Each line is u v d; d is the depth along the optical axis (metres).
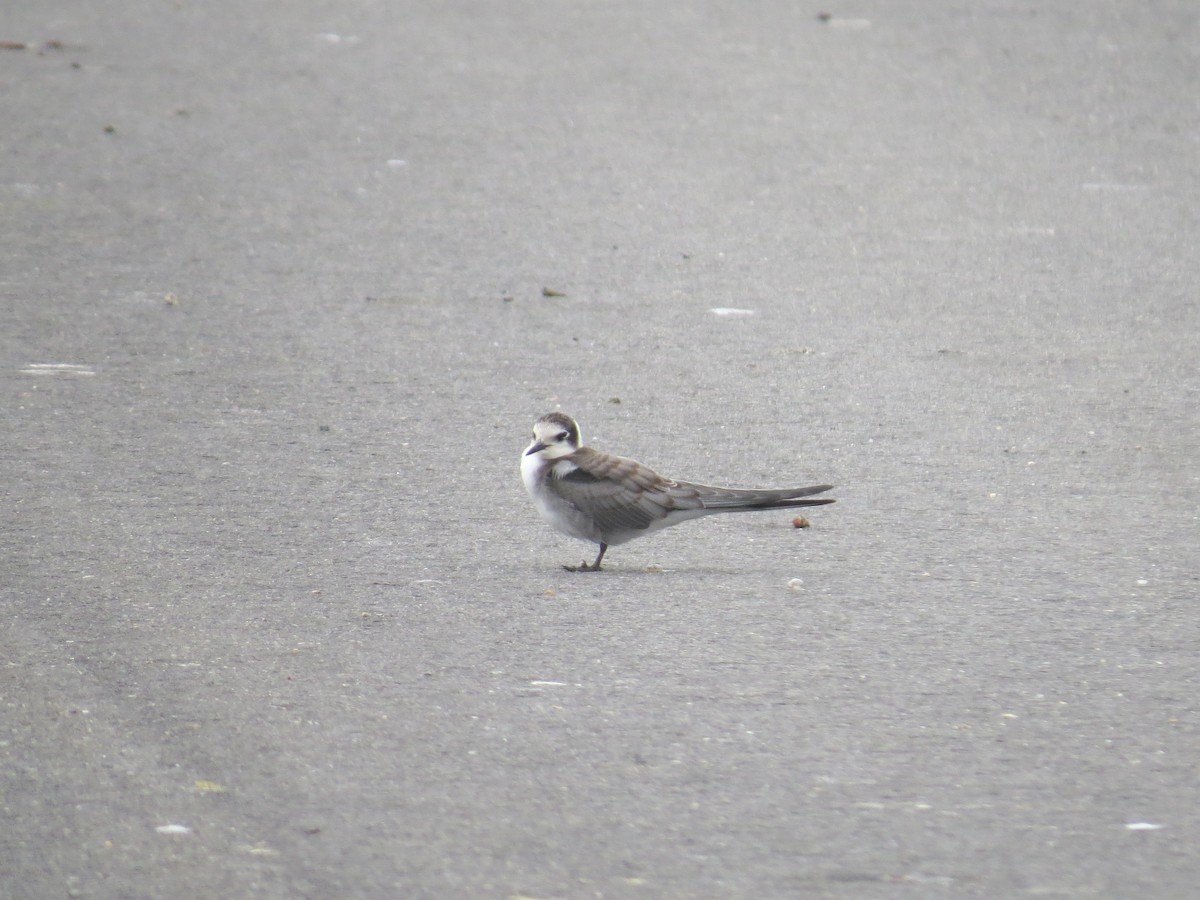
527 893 6.73
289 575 10.86
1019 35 34.38
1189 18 35.91
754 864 6.97
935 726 8.42
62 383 15.56
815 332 17.72
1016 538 11.81
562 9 38.22
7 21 36.97
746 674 9.16
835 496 12.88
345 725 8.40
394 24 36.62
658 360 16.73
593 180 24.38
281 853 7.07
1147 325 17.84
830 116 28.12
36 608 10.10
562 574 11.08
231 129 27.28
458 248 21.00
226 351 16.77
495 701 8.74
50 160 25.14
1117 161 25.27
